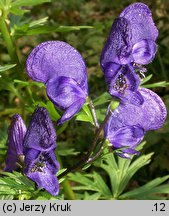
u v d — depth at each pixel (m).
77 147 0.50
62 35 0.64
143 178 0.48
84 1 0.92
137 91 0.27
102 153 0.30
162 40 0.51
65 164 0.50
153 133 0.45
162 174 0.47
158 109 0.30
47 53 0.28
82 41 0.64
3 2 0.36
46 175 0.28
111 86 0.27
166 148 0.45
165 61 0.50
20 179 0.29
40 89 0.43
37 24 0.39
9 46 0.37
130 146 0.29
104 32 0.65
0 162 0.36
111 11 0.83
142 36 0.28
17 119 0.30
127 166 0.40
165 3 0.56
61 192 0.38
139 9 0.28
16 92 0.38
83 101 0.28
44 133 0.27
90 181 0.39
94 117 0.29
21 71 0.38
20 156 0.30
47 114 0.27
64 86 0.28
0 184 0.29
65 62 0.28
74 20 0.86
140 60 0.28
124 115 0.29
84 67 0.29
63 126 0.37
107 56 0.27
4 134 0.40
